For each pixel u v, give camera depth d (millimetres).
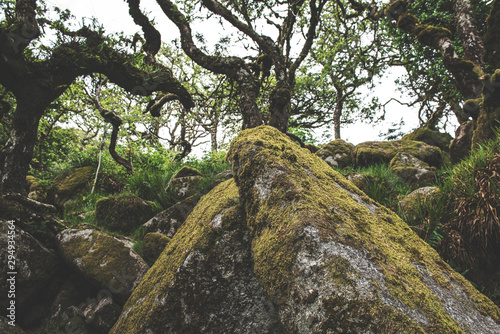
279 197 1730
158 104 5078
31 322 2770
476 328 1226
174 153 9258
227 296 2006
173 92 4668
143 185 5746
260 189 1927
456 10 5953
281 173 1852
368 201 2178
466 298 1438
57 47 3799
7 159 3396
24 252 2814
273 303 1465
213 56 5113
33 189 5824
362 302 1138
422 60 9344
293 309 1333
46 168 8219
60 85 3791
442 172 5191
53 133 8516
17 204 3232
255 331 1915
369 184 4340
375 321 1083
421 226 2920
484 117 4410
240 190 2131
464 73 5039
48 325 2752
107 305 2744
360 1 7598
